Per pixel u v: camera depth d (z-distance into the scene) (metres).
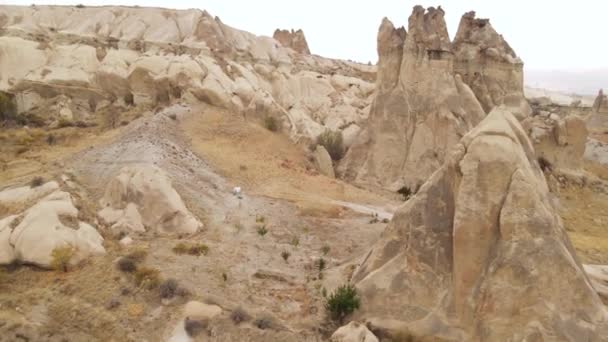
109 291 21.48
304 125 55.03
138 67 53.38
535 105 74.19
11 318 19.91
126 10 66.31
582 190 44.19
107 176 31.81
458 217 18.94
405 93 45.84
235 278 23.22
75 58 56.09
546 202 19.59
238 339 18.91
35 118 50.16
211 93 50.25
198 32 62.12
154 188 28.09
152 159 34.09
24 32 59.41
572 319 17.38
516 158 19.06
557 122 46.50
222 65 56.69
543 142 46.19
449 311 18.89
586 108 76.38
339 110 61.19
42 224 23.80
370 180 45.97
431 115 44.38
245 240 27.31
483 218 18.62
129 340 19.02
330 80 68.50
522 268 17.83
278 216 31.28
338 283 22.50
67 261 22.83
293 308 21.27
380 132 46.84
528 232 18.20
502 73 47.31
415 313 19.28
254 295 22.03
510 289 17.84
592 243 31.56
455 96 43.97
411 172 44.56
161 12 65.69
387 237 21.41
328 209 33.25
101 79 54.84
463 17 49.81
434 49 44.72
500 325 17.66
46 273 22.61
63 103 52.38
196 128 44.78
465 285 18.72
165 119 44.09
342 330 18.66
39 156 37.50
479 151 19.16
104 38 61.28
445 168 20.67
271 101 51.97
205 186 33.62
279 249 26.69
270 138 47.62
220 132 45.34
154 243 25.84
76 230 24.59
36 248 22.84
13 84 52.94
